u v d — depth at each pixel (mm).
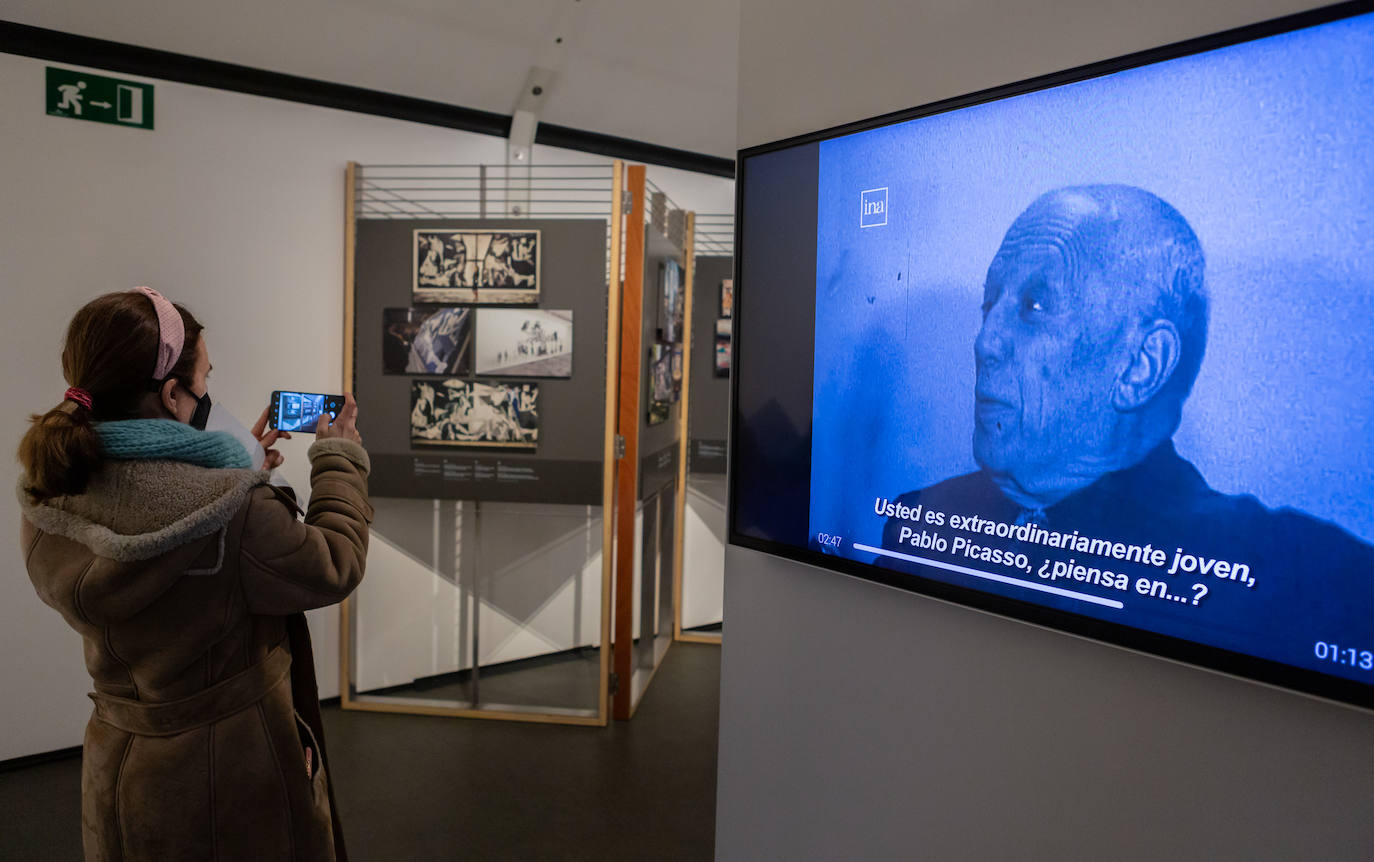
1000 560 1252
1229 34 1004
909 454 1360
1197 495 1051
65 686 2814
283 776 1318
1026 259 1203
